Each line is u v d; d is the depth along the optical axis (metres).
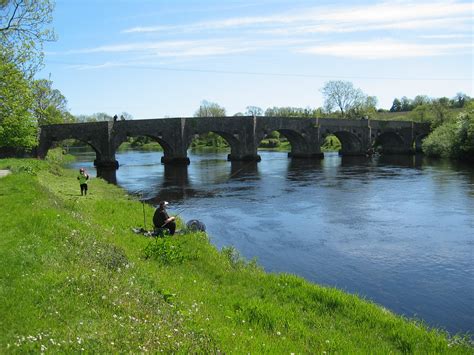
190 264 15.31
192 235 19.66
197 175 56.69
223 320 10.03
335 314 11.74
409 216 30.08
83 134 65.62
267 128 80.00
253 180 50.84
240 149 78.19
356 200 36.53
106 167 66.50
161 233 19.02
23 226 14.17
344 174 56.31
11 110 36.94
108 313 8.48
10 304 8.43
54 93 86.25
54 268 10.50
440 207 33.09
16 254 11.09
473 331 13.12
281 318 10.75
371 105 135.88
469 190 40.78
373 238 24.33
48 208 18.08
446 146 79.19
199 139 149.38
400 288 16.77
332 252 21.59
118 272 11.27
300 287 13.45
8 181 25.67
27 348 6.77
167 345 7.30
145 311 8.91
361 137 95.00
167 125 71.50
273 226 27.28
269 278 14.39
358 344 9.87
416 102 177.25
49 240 12.95
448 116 103.50
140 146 153.38
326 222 28.39
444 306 15.07
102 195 33.75
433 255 21.08
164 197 38.75
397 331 10.76
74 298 8.88
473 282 17.44
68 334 7.32
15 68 35.06
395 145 104.69
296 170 62.44
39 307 8.42
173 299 10.44
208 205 34.69
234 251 18.58
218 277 14.41
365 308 12.09
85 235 14.38
